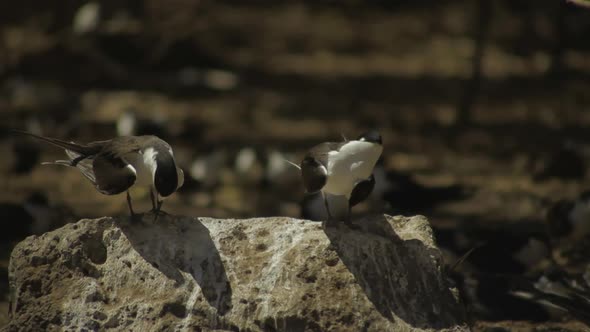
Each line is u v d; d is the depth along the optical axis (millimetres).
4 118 22281
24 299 8375
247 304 8109
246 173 18266
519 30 32531
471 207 15562
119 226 8602
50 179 17625
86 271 8453
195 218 8758
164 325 8047
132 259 8391
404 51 32344
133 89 25781
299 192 17219
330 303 8078
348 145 8078
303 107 24609
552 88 26297
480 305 10625
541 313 10523
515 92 25844
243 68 28922
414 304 8242
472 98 22266
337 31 34719
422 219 8859
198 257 8383
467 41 33156
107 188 8203
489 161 19312
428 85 27281
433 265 8461
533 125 22406
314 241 8422
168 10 33938
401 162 19109
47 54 27078
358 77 28469
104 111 23453
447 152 20078
